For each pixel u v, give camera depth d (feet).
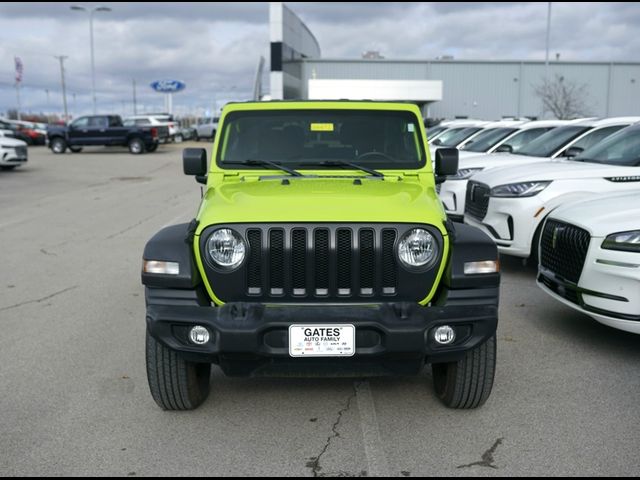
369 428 12.95
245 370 12.21
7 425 13.05
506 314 20.65
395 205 12.62
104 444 12.29
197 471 11.34
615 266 15.83
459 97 186.29
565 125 34.81
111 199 51.11
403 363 12.03
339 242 12.14
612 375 15.58
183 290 12.23
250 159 15.94
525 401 14.14
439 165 15.70
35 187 60.13
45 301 22.17
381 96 139.03
